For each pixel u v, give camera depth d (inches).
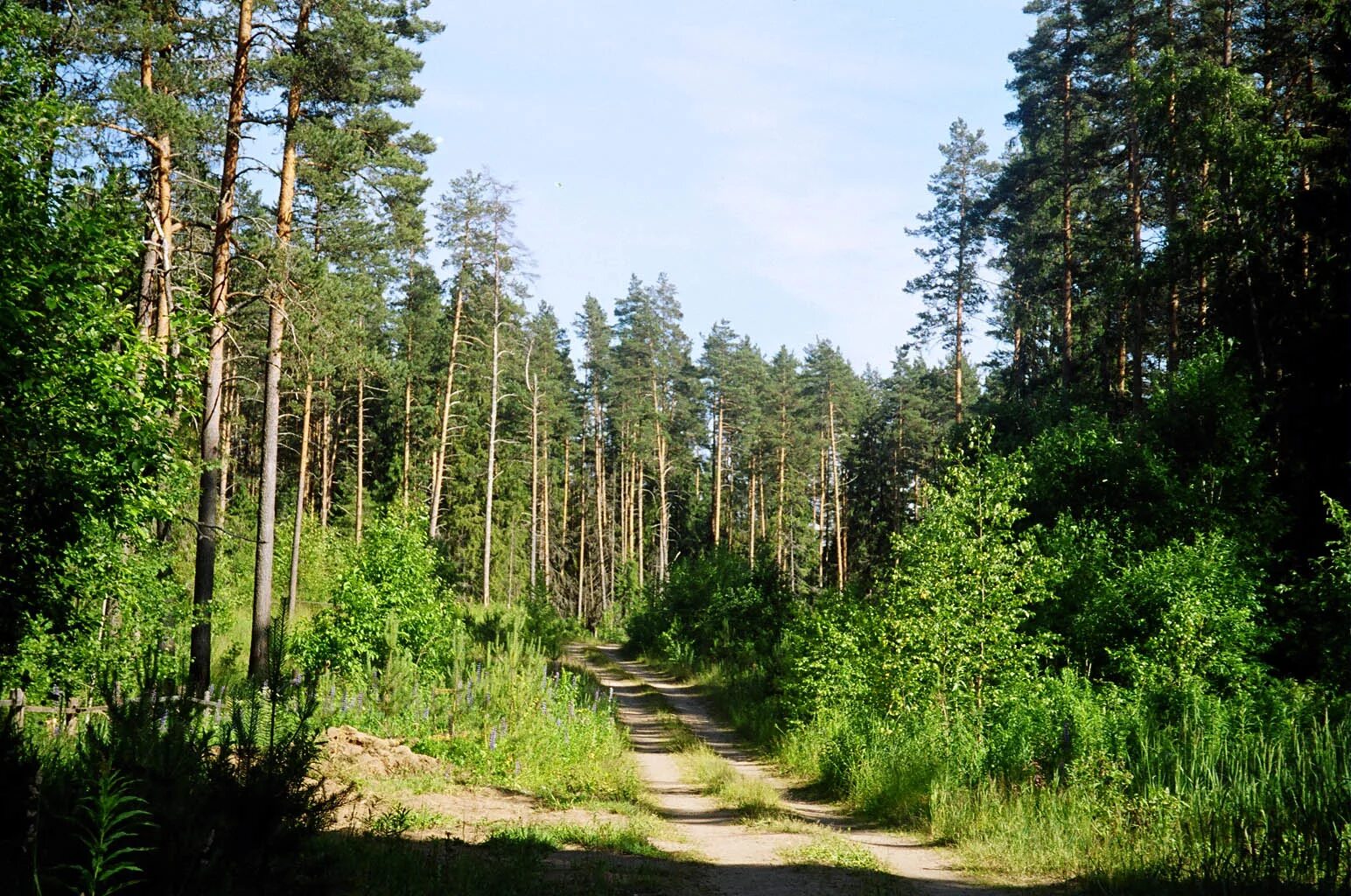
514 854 354.0
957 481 741.9
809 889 335.9
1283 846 329.4
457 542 2331.4
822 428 2952.8
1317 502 861.2
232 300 839.7
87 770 210.5
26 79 363.6
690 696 1316.4
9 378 307.3
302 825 219.9
